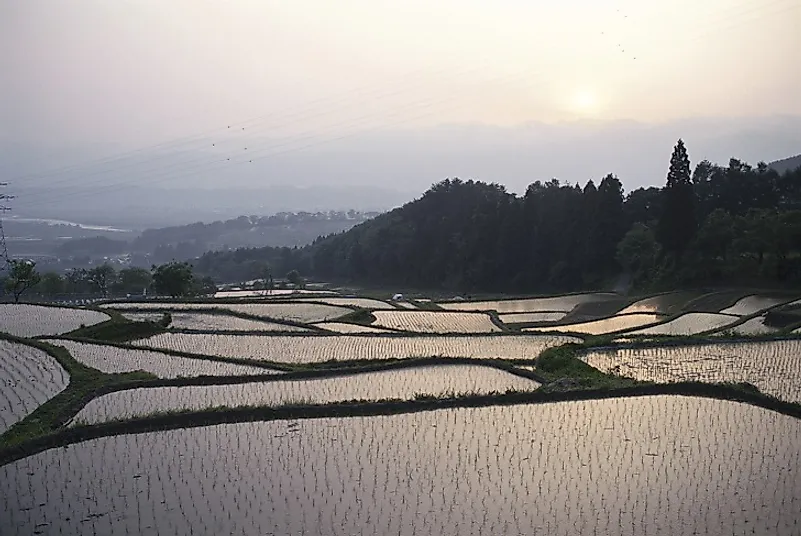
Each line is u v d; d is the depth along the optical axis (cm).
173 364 2648
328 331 3691
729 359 2667
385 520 1235
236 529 1210
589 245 8056
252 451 1599
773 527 1202
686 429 1725
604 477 1422
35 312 4038
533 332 3559
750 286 5972
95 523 1245
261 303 5156
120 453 1596
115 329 3412
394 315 4622
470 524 1217
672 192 6506
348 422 1820
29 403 2069
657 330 3834
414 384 2269
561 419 1823
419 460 1527
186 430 1759
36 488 1403
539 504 1295
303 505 1302
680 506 1281
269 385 2278
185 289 6175
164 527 1223
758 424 1766
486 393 2073
